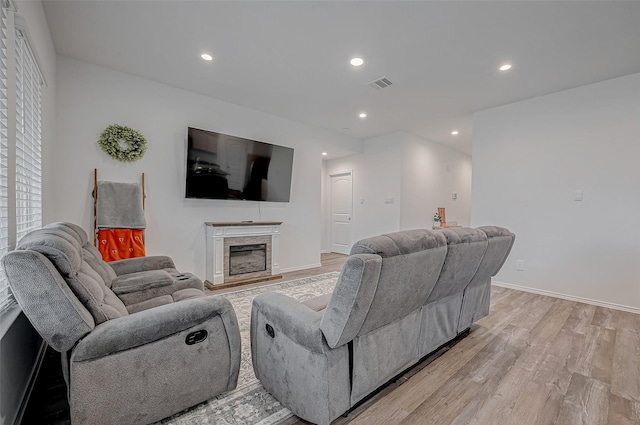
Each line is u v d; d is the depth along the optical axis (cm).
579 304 340
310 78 346
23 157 182
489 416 154
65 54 297
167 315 139
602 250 338
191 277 253
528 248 392
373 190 624
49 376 181
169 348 140
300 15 234
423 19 236
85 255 188
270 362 162
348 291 125
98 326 129
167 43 276
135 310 190
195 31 257
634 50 276
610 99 335
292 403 149
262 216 468
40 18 218
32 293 115
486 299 271
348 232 689
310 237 537
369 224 633
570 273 359
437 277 178
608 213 335
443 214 644
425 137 612
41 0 217
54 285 117
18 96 174
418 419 151
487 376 190
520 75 330
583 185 352
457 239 185
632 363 207
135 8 227
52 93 275
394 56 294
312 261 540
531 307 328
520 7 220
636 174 319
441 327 212
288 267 505
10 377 132
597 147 342
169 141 371
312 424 146
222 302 156
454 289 215
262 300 169
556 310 319
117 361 128
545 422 150
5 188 144
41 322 116
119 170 335
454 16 232
